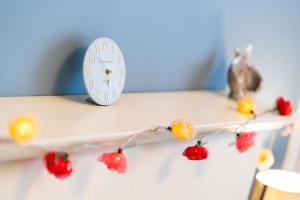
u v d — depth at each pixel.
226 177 1.06
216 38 1.18
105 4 0.94
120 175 0.85
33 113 0.79
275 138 1.47
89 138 0.71
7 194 0.72
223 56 1.21
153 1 1.01
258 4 1.25
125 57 1.00
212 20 1.15
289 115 1.05
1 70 0.85
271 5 1.29
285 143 1.52
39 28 0.87
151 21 1.02
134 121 0.81
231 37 1.21
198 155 0.83
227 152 1.03
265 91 1.38
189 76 1.16
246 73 1.15
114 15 0.96
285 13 1.34
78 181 0.79
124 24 0.98
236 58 1.14
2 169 0.70
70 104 0.87
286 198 1.06
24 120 0.66
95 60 0.86
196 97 1.10
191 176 0.98
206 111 0.97
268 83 1.39
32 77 0.89
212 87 1.23
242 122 0.94
